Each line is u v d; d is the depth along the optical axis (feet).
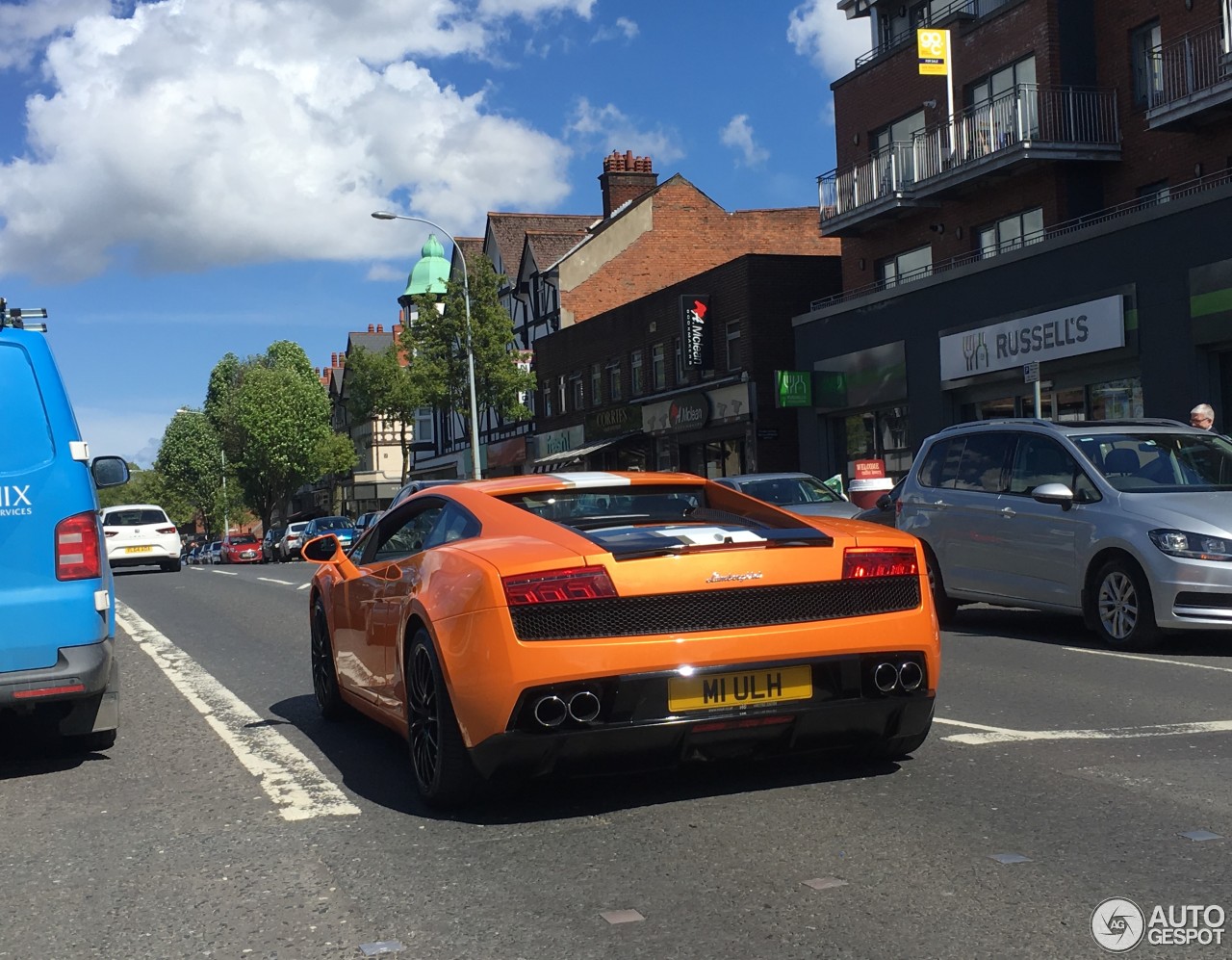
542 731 15.24
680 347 121.39
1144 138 75.97
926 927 11.83
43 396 20.30
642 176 163.84
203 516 358.02
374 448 294.25
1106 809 15.89
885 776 17.98
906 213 92.12
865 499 57.47
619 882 13.55
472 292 142.20
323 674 24.57
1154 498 31.83
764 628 15.85
